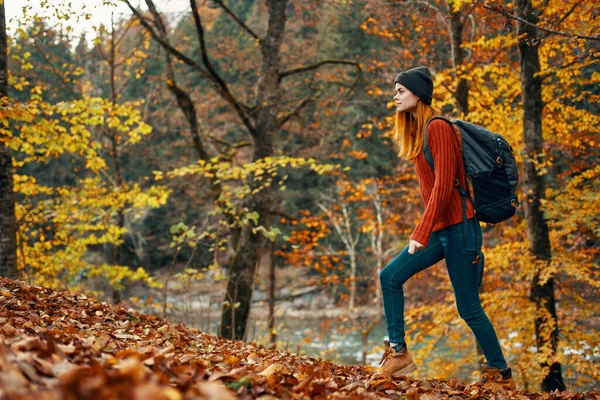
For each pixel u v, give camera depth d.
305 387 2.32
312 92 24.11
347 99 15.22
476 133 3.35
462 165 3.40
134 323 4.38
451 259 3.40
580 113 9.72
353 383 2.75
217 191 11.72
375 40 26.12
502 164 3.30
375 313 19.95
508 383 3.47
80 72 15.23
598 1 6.38
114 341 3.12
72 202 11.00
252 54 23.67
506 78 9.90
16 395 1.27
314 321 26.53
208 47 24.47
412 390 2.74
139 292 29.28
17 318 3.35
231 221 11.03
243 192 10.38
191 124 12.50
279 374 2.43
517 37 7.07
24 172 22.86
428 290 16.05
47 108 9.03
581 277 8.48
